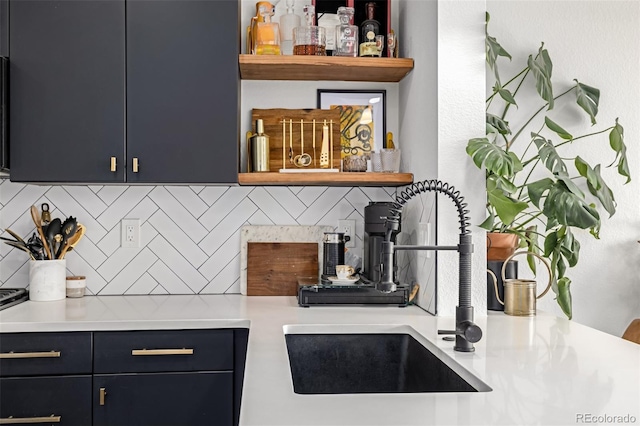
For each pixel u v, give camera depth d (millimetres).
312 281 2619
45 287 2484
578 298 2951
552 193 2283
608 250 2961
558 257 2545
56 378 2023
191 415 2080
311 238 2734
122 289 2693
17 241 2500
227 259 2734
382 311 2268
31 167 2338
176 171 2371
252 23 2559
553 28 2908
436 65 2172
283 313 2223
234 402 2098
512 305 2221
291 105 2740
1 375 2000
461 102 2166
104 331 2053
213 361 2094
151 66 2365
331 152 2633
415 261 2459
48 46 2344
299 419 1068
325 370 1978
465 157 2164
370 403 1166
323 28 2500
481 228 2172
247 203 2740
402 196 1632
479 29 2170
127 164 2357
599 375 1384
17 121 2332
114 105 2354
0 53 2334
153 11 2369
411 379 1935
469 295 1650
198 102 2377
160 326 2074
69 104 2346
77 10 2352
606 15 2930
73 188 2676
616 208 2947
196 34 2381
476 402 1178
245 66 2461
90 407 2037
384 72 2566
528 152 2896
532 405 1160
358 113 2750
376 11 2633
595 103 2803
